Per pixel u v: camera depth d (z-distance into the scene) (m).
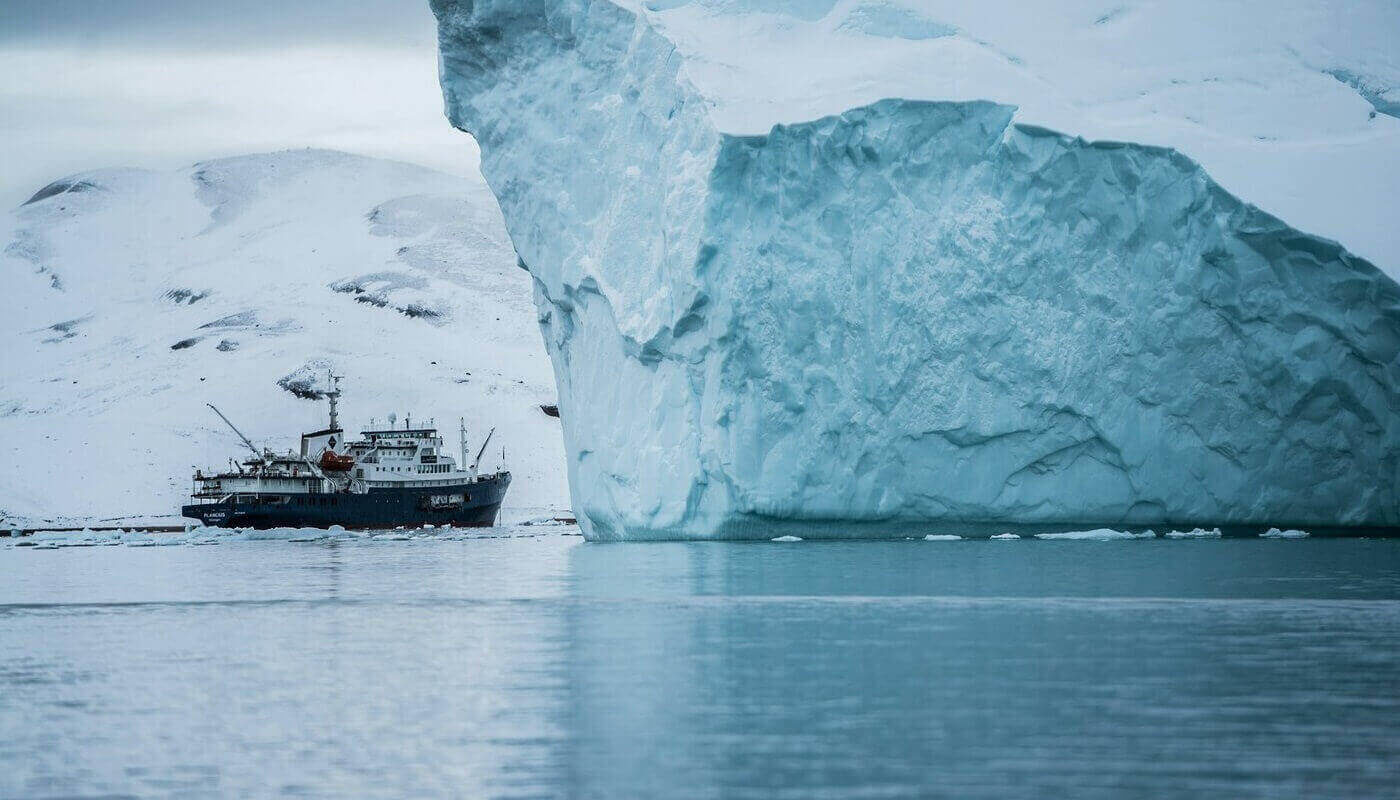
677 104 72.69
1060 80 79.06
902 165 71.44
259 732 31.69
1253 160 73.88
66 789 27.72
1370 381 71.62
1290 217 70.69
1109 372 71.81
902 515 72.31
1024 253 71.50
